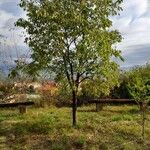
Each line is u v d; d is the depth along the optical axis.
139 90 18.33
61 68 19.11
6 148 16.95
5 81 29.45
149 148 17.00
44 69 19.09
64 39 18.89
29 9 18.55
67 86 19.73
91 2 18.94
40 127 19.23
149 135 18.83
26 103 24.62
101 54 18.64
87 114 23.58
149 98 18.39
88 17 19.00
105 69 18.98
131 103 25.95
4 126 20.06
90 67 19.19
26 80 29.64
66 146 16.89
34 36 18.84
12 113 24.67
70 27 18.67
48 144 17.28
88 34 18.44
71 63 19.16
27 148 16.88
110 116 23.45
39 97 28.92
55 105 28.92
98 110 25.59
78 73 19.50
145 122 21.38
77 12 18.48
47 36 18.61
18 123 20.53
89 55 18.75
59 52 18.72
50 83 29.89
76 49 18.62
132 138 18.20
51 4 18.41
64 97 29.14
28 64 19.11
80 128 19.41
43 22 18.61
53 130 18.89
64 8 18.58
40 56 18.75
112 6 19.31
